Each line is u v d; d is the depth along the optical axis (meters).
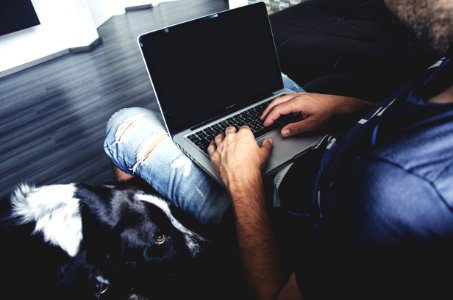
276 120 1.04
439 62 0.51
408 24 1.42
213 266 0.94
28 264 0.83
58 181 2.09
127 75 3.55
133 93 3.12
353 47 1.55
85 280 0.88
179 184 0.96
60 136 2.57
